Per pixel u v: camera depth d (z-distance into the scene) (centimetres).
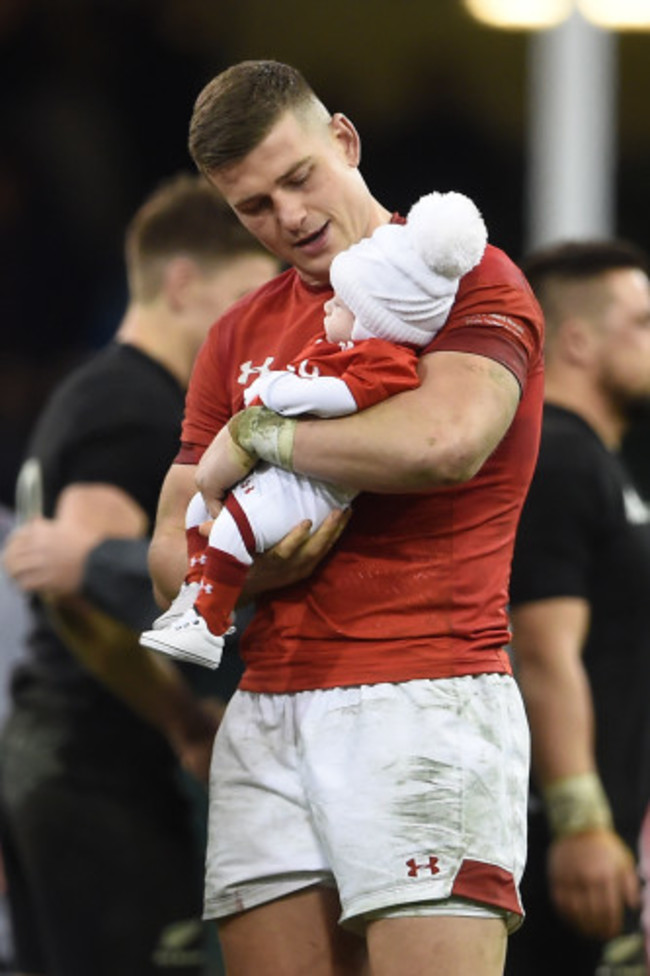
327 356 1056
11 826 1703
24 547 1571
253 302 1149
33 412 2878
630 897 1579
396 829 1055
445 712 1067
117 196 2995
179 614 1077
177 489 1166
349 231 1088
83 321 2950
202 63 3039
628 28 2978
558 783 1557
